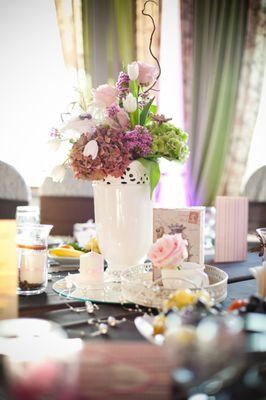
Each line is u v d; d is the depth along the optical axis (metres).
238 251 1.60
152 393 0.62
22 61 3.86
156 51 3.97
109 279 1.29
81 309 1.03
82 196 2.82
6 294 1.06
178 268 1.06
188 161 4.11
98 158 1.22
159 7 3.95
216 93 4.18
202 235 1.21
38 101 3.90
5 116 3.85
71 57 3.83
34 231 1.14
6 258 1.12
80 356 0.72
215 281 1.18
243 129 4.25
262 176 2.80
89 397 0.61
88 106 1.36
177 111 4.22
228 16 4.18
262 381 0.66
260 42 4.25
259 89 4.26
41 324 0.91
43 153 3.90
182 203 4.14
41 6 3.86
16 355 0.73
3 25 3.81
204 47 4.13
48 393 0.62
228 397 0.64
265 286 1.00
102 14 3.87
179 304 0.83
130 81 1.35
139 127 1.27
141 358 0.70
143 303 1.01
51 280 1.31
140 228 1.28
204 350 0.63
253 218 2.78
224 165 4.21
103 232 1.29
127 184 1.25
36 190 3.88
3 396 0.63
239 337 0.65
